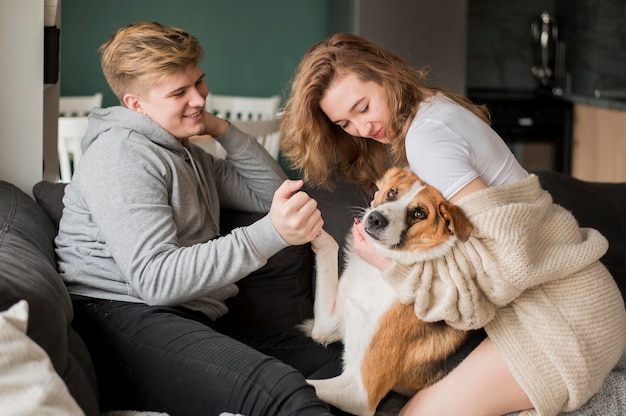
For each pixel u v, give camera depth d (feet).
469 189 5.85
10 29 8.05
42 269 5.81
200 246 6.30
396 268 5.86
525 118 19.48
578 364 5.85
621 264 7.93
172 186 6.80
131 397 6.19
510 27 21.97
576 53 20.80
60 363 5.25
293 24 20.66
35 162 8.30
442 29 17.69
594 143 18.22
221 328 7.37
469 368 6.00
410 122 6.38
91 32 19.31
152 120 6.94
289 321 7.63
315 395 5.47
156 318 6.28
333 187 8.00
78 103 17.67
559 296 6.03
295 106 6.82
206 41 20.30
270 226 6.16
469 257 5.72
